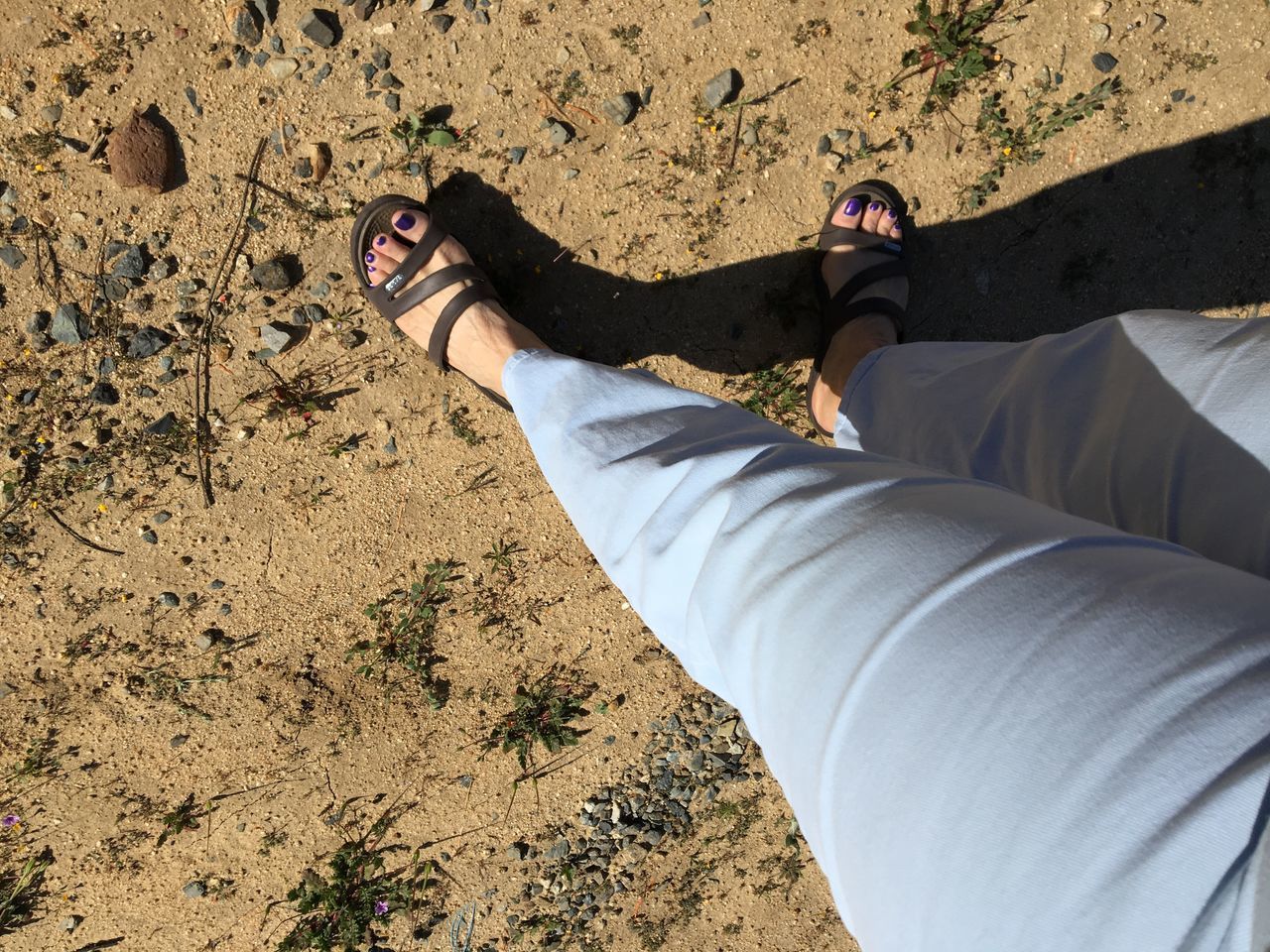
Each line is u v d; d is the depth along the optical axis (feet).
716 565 2.65
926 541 2.23
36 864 6.76
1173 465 2.96
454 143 6.23
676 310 6.65
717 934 7.68
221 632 6.66
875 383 5.27
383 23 6.04
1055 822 1.78
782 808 7.62
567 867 7.39
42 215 6.00
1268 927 1.50
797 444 3.15
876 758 2.03
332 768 6.98
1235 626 1.84
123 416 6.27
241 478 6.48
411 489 6.68
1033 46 6.34
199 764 6.83
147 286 6.15
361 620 6.80
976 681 1.95
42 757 6.64
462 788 7.17
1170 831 1.66
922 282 6.70
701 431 3.60
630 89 6.29
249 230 6.17
